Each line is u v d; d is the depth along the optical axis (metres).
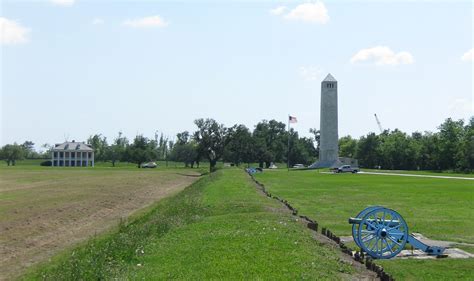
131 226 30.33
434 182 73.31
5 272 23.64
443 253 21.17
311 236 19.70
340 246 19.11
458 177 91.94
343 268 15.23
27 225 36.75
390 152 161.12
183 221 24.61
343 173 116.25
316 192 54.03
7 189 70.94
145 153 187.00
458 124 147.00
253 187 47.88
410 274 18.09
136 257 17.02
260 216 25.06
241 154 166.38
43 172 127.56
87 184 82.50
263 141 178.12
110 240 23.75
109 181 91.12
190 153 181.50
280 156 196.75
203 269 14.17
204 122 158.25
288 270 13.90
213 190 43.03
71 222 39.53
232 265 14.37
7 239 31.44
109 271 15.30
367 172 125.50
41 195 61.41
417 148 154.88
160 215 31.08
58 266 20.55
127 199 58.41
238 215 25.86
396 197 47.72
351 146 195.75
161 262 15.83
